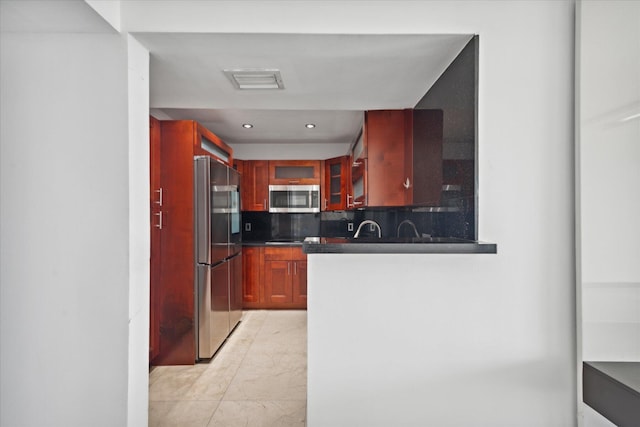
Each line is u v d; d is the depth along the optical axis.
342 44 1.79
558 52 1.72
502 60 1.72
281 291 5.07
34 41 1.65
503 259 1.72
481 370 1.72
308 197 5.20
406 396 1.71
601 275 1.66
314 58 1.93
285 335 3.92
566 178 1.73
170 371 3.00
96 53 1.66
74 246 1.66
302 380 2.82
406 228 3.48
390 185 3.02
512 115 1.72
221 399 2.52
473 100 1.74
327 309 1.69
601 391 1.56
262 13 1.68
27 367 1.67
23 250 1.67
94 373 1.66
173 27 1.67
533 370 1.73
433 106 2.30
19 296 1.67
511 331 1.72
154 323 3.06
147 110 1.84
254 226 5.53
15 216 1.67
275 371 2.99
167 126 3.17
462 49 1.85
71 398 1.67
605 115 1.66
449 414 1.72
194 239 3.18
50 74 1.66
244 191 5.21
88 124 1.66
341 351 1.69
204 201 3.18
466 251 1.58
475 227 1.72
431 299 1.70
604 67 1.66
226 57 1.92
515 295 1.72
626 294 1.65
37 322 1.67
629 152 1.66
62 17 1.51
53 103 1.66
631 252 1.66
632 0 1.65
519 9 1.72
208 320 3.19
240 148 5.26
